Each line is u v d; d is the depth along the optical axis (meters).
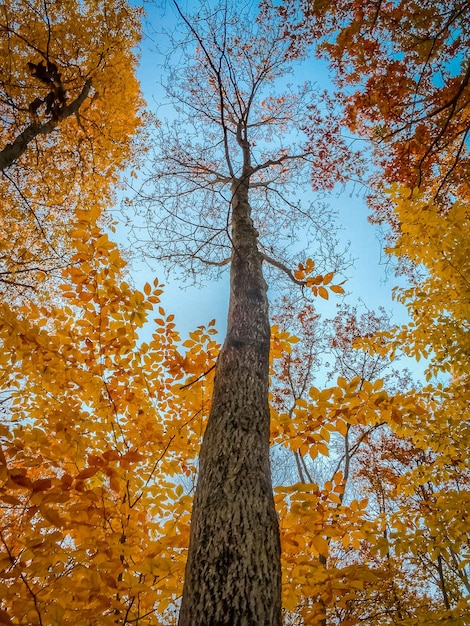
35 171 6.17
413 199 3.32
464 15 3.30
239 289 3.51
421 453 7.33
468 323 3.24
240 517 1.70
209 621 1.37
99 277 2.67
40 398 2.81
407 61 3.74
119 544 1.92
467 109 3.99
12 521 2.14
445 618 2.67
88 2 6.05
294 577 2.17
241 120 6.40
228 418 2.21
